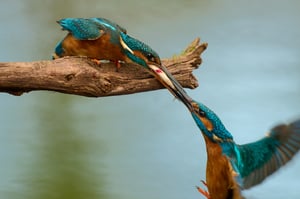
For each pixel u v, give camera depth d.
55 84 9.43
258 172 7.98
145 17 21.56
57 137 15.34
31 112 16.17
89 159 14.71
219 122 8.30
